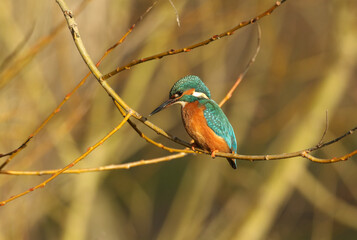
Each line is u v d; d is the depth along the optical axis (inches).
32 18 414.3
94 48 463.5
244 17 547.2
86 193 485.1
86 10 454.9
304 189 533.6
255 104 560.4
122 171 625.0
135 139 566.9
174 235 528.7
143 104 585.9
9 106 411.2
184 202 560.4
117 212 624.7
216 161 540.1
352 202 634.8
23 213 429.1
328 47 576.4
